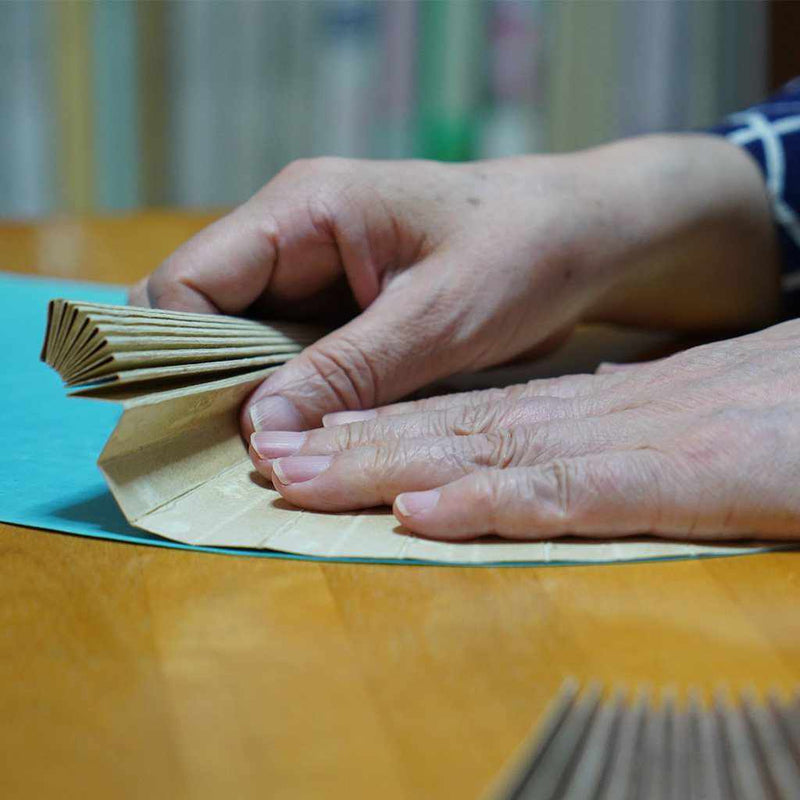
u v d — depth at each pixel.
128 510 0.50
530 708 0.35
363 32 2.00
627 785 0.30
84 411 0.71
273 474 0.53
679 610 0.42
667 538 0.49
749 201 0.84
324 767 0.32
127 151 1.95
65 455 0.62
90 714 0.35
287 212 0.64
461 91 2.04
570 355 0.86
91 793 0.31
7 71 1.88
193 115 1.97
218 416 0.58
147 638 0.40
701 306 0.87
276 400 0.59
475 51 2.04
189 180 2.00
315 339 0.70
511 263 0.66
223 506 0.53
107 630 0.41
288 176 0.67
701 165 0.81
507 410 0.56
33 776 0.32
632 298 0.82
